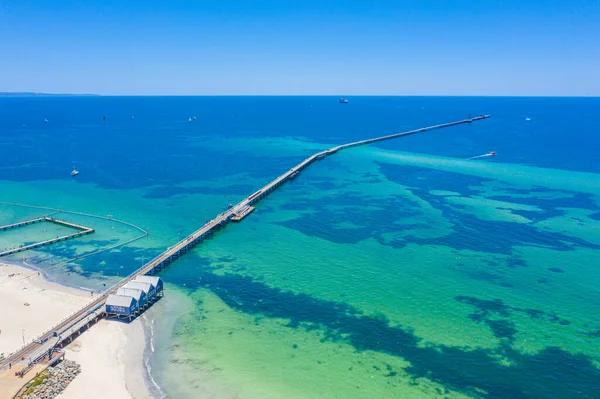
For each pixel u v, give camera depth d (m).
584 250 91.56
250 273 82.69
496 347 59.53
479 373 54.31
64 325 61.09
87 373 52.47
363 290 75.62
